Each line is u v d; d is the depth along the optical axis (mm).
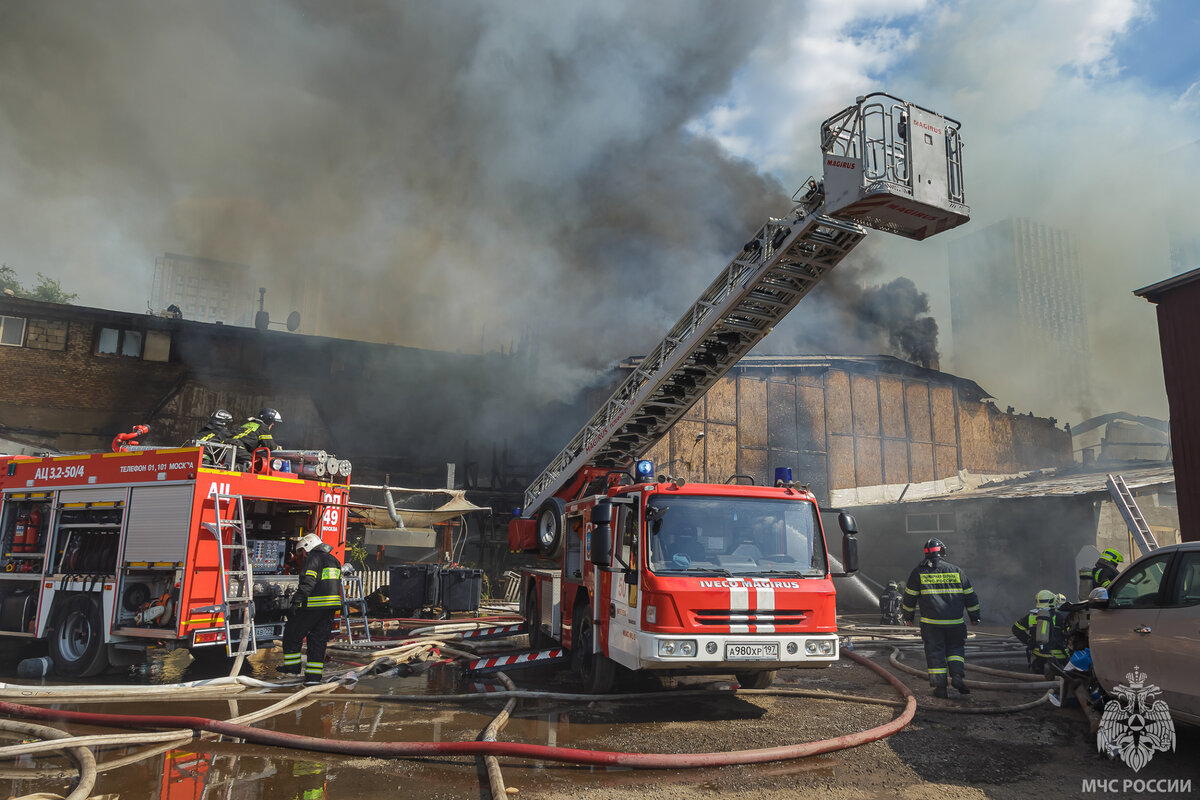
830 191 8148
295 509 8938
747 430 21750
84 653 7305
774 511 6414
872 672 8453
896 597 13820
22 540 8227
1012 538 16641
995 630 13664
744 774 4531
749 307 9797
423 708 6277
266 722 5664
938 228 8461
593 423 11891
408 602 12922
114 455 7688
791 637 5828
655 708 6414
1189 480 10906
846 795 4172
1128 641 5004
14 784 4164
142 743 4938
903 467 23891
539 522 10555
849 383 23594
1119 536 14680
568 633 7945
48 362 22250
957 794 4211
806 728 5691
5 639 10141
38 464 8266
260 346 24594
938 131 8156
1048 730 5699
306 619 7062
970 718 6082
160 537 7137
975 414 25766
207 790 4121
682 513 6188
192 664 8344
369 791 4148
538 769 4582
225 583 7102
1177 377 11195
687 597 5711
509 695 6512
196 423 22984
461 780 4355
